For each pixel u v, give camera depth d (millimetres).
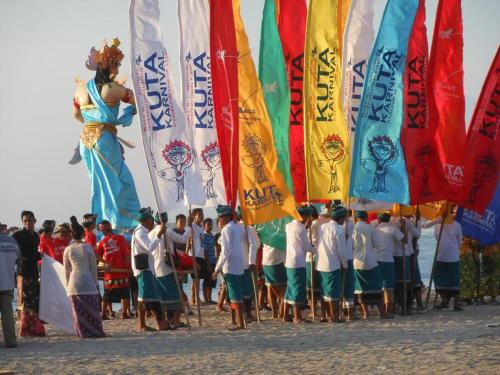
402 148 18656
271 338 16031
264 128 18391
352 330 16812
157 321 18188
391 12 18672
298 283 18391
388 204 19625
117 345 15883
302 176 20484
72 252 17344
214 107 18141
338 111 18906
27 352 15391
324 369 12445
